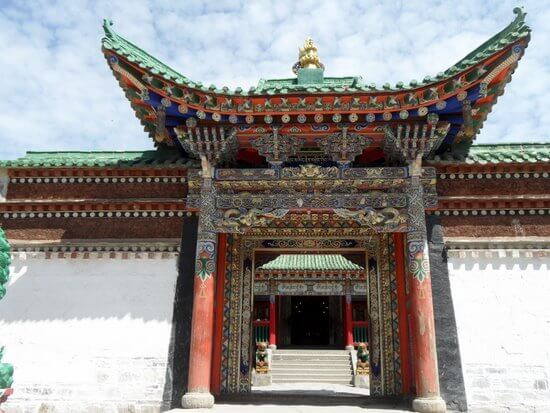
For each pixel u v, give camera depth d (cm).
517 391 1400
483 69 1321
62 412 1462
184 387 1463
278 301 5038
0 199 1666
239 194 1545
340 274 4038
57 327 1536
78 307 1555
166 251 1595
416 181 1490
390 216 1500
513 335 1445
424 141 1470
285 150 1514
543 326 1446
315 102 1407
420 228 1462
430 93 1371
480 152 1628
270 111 1423
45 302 1562
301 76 1861
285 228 1773
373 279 1756
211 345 1483
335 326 4959
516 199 1552
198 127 1484
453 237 1554
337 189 1534
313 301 5178
